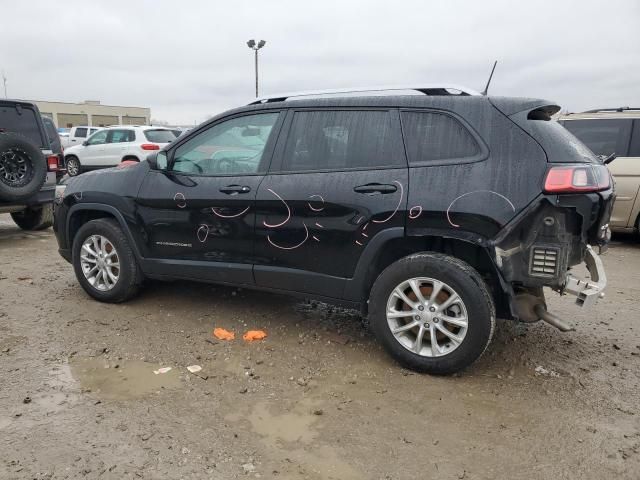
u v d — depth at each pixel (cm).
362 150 363
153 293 508
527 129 324
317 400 315
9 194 696
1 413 291
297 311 468
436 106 347
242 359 369
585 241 324
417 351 346
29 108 783
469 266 331
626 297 538
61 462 251
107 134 1625
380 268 373
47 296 498
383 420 294
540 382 342
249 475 246
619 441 276
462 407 309
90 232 469
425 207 332
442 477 247
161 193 433
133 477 242
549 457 262
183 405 306
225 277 417
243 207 395
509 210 313
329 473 248
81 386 325
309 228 372
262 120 404
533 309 342
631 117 766
